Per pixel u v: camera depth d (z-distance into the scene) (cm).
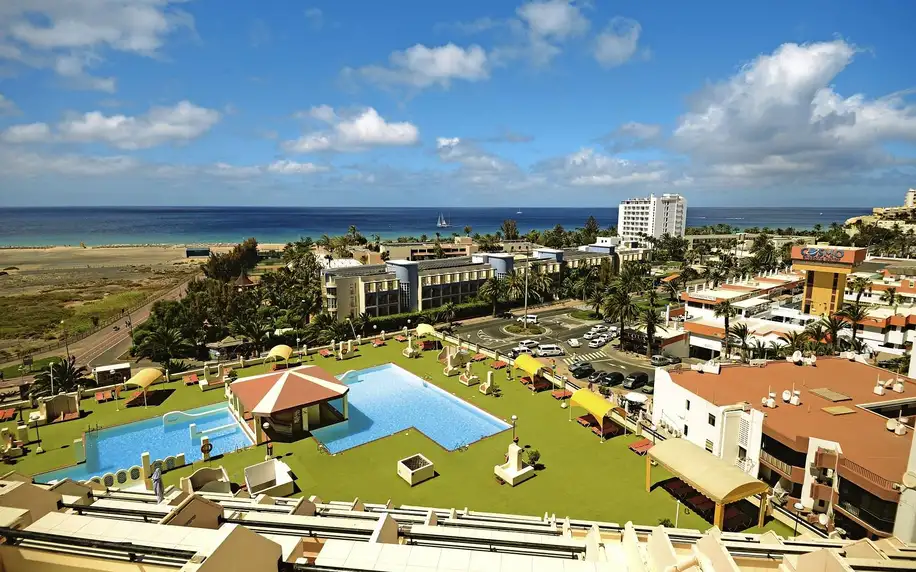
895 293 8838
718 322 8000
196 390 5625
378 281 9275
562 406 5147
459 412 5184
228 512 1534
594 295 10694
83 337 9762
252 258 19988
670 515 3294
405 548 1116
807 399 4053
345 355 7044
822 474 3228
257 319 8594
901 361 6444
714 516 3183
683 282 13338
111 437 4544
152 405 5194
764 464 3584
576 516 3303
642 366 7275
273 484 3641
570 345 8362
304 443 4419
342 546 1127
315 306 9969
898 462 3091
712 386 4334
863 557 1545
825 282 8650
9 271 19050
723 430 3791
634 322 9731
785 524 3112
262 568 1034
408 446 4375
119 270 19325
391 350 7369
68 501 1518
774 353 6531
